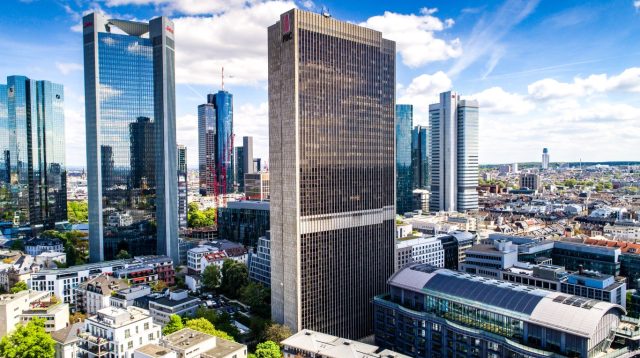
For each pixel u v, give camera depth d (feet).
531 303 607.37
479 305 638.12
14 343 603.67
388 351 605.73
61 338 642.63
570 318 561.84
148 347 566.36
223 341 625.82
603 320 569.64
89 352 613.93
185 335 613.52
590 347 545.03
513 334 602.85
